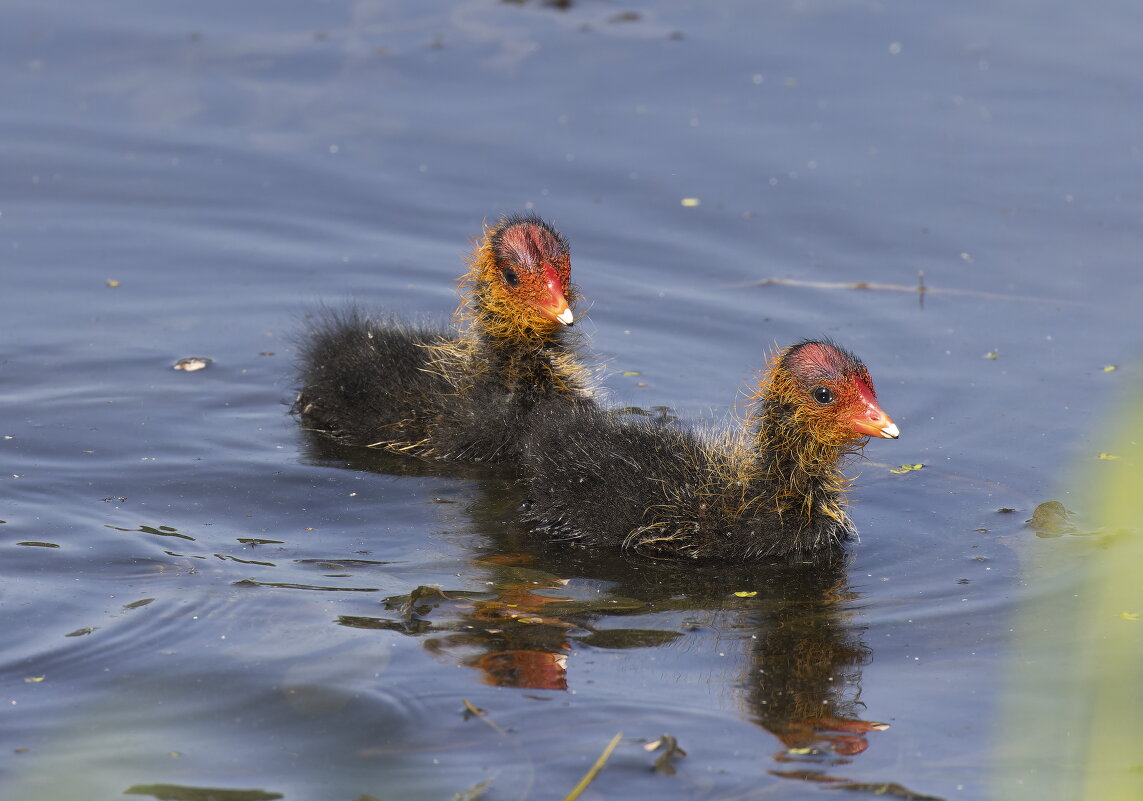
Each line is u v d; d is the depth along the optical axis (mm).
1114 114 19922
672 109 20531
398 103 20719
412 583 11039
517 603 10750
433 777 8383
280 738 8750
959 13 22906
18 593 10492
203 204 18719
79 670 9445
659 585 11305
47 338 15727
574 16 23188
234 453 13562
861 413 11828
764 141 19766
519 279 13680
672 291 16922
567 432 12797
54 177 19031
